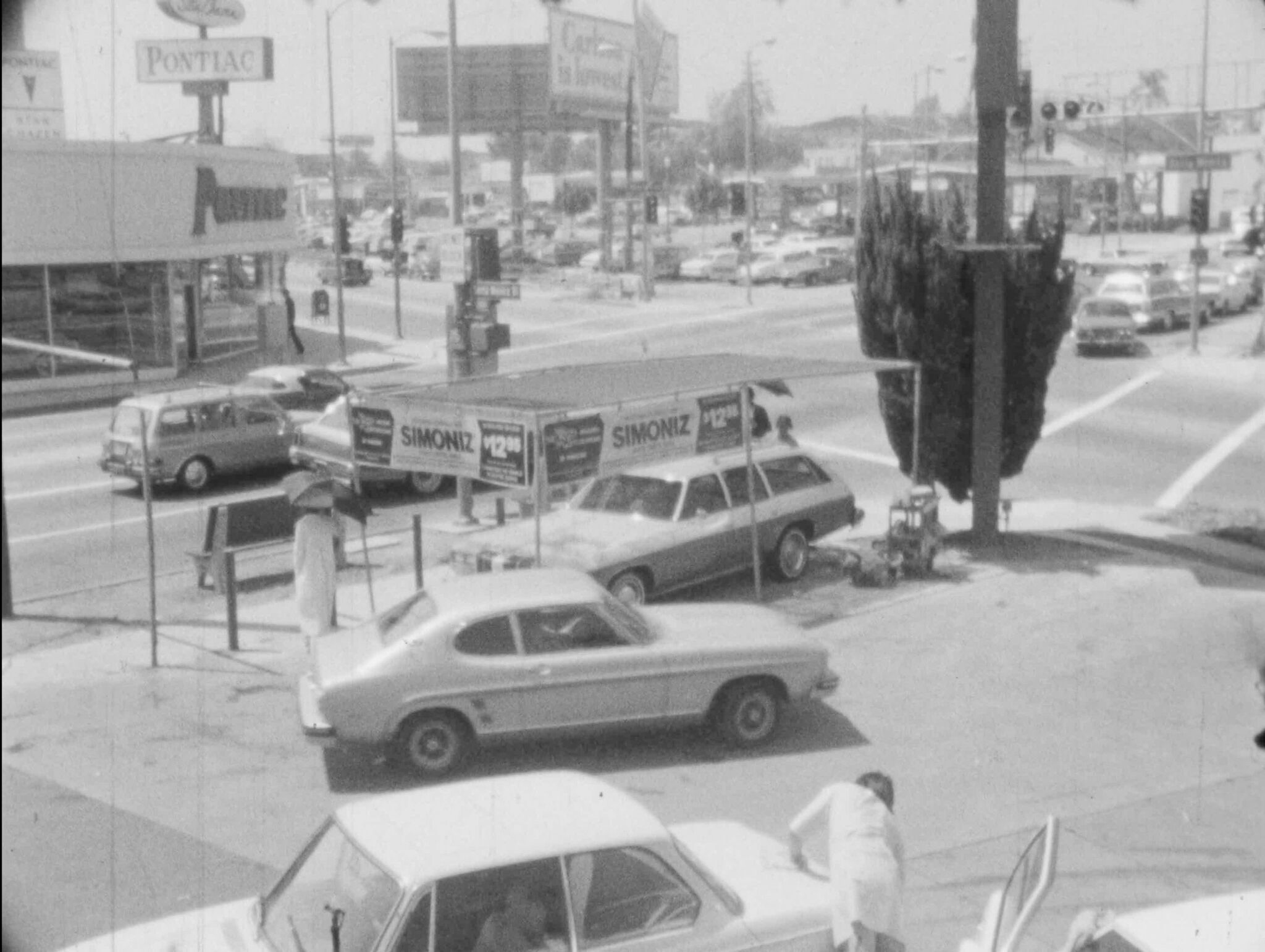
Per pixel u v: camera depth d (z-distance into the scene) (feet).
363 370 124.47
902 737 36.06
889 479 73.36
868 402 99.60
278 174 133.69
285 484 44.19
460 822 19.93
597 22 228.43
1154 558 54.24
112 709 38.75
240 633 46.68
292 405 88.28
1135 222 270.87
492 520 65.00
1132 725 36.68
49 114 109.29
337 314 167.84
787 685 35.24
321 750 35.55
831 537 59.67
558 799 20.77
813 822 21.59
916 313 55.06
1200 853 29.12
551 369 51.57
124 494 73.46
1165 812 31.19
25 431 94.84
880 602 48.47
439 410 43.57
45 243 105.40
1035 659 42.19
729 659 34.58
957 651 43.04
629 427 44.11
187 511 69.15
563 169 407.44
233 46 139.44
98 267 110.32
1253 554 55.36
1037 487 71.67
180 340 119.55
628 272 217.36
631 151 219.20
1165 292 143.95
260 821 30.99
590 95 228.84
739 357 55.16
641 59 206.59
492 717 33.27
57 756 35.04
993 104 52.49
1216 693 38.96
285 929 19.06
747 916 20.12
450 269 60.49
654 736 36.29
